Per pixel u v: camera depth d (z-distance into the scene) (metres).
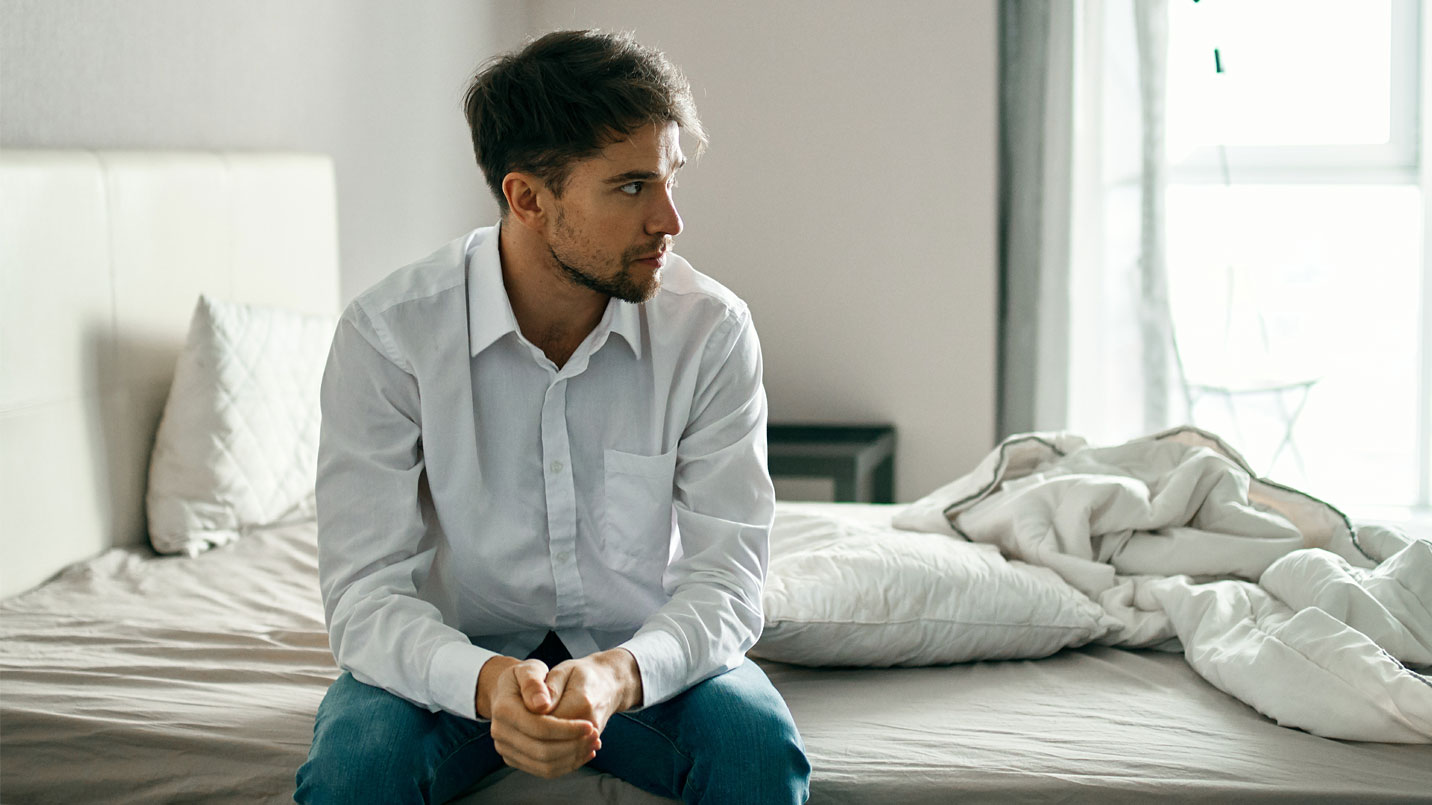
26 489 1.94
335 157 2.99
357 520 1.43
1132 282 3.68
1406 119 3.88
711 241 3.84
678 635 1.35
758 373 1.56
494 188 1.46
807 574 1.72
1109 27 3.63
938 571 1.74
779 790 1.28
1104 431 3.74
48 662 1.67
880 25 3.67
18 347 1.92
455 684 1.28
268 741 1.46
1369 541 1.88
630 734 1.38
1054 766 1.39
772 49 3.74
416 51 3.37
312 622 1.85
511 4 3.89
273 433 2.37
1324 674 1.49
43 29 2.08
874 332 3.78
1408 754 1.41
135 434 2.21
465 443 1.46
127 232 2.16
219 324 2.29
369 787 1.24
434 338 1.45
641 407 1.52
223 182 2.45
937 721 1.52
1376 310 4.09
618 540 1.52
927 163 3.69
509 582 1.50
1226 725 1.50
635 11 3.81
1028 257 3.69
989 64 3.62
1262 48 3.91
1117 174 3.66
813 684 1.66
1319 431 4.21
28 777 1.48
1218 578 1.88
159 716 1.51
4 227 1.88
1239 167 3.94
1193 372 3.91
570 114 1.35
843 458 3.32
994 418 3.75
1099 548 1.95
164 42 2.39
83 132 2.18
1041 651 1.76
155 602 1.94
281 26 2.76
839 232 3.76
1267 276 3.93
